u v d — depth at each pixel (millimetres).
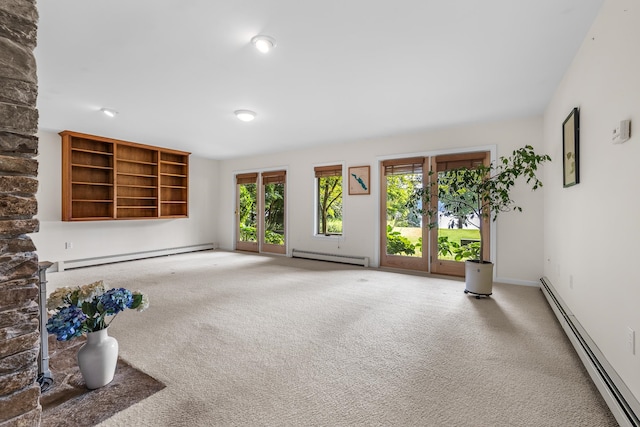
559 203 3201
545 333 2594
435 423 1510
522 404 1654
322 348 2320
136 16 2043
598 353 1973
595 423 1504
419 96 3480
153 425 1496
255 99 3582
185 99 3561
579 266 2486
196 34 2256
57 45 2383
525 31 2230
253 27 2180
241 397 1719
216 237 7957
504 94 3420
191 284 4242
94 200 5367
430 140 4957
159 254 6645
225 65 2738
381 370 2008
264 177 7160
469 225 4656
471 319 2924
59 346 2393
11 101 940
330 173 6117
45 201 5039
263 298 3596
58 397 1712
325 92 3359
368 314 3061
